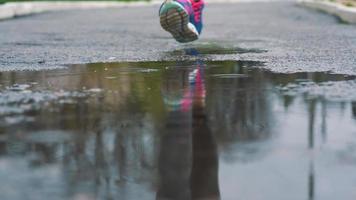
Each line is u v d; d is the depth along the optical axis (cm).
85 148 271
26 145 278
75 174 229
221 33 1145
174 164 244
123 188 213
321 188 212
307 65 609
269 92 430
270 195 206
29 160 251
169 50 801
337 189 211
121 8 2667
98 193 207
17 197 201
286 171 233
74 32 1195
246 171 233
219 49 812
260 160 249
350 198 202
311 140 284
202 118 340
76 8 2609
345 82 481
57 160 251
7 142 285
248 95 418
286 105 378
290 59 670
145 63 640
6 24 1480
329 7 1862
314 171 233
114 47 854
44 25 1436
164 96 416
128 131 308
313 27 1287
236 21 1575
